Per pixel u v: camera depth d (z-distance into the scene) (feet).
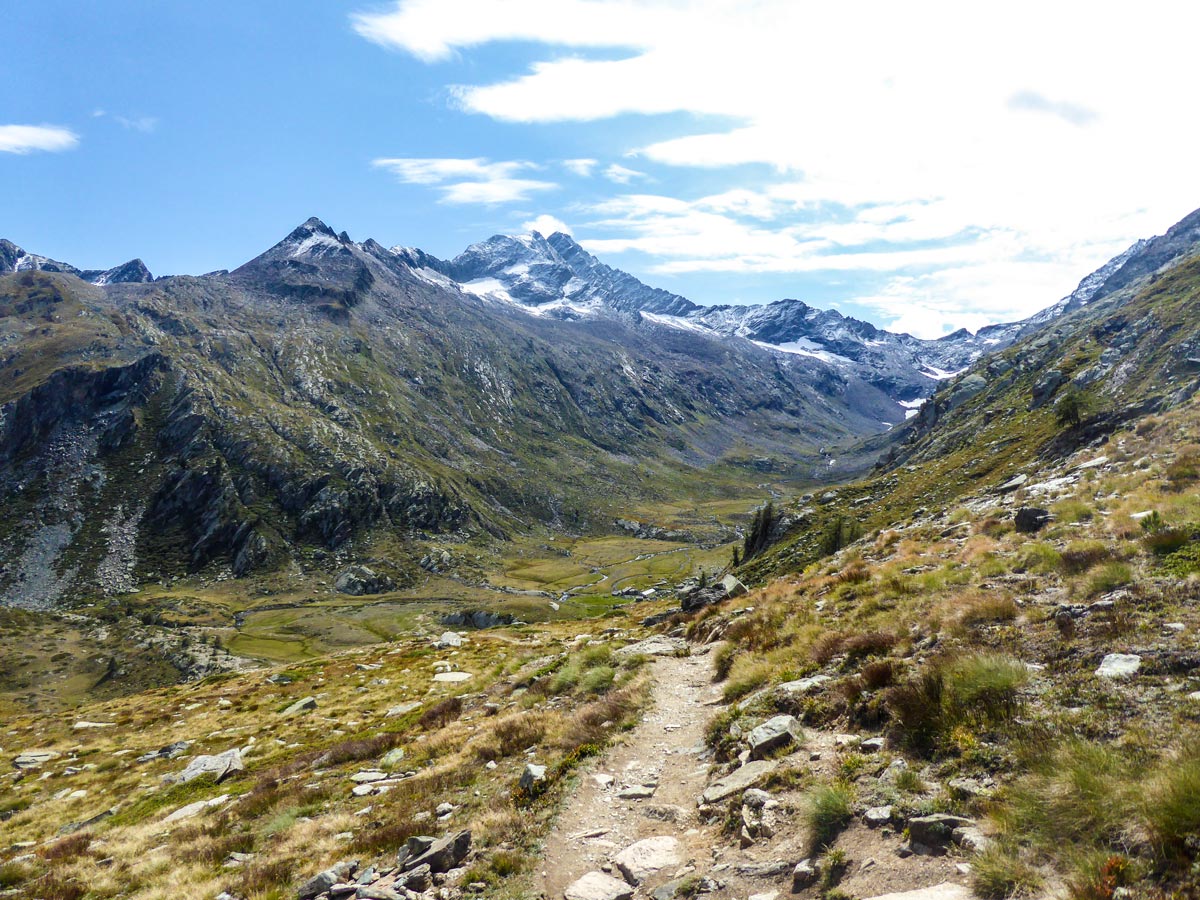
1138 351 414.21
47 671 556.51
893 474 490.08
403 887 39.29
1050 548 60.29
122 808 95.81
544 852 39.50
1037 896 23.20
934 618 52.75
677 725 58.39
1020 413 485.56
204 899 48.24
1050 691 35.45
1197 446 83.46
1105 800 24.98
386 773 73.41
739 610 99.91
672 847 36.91
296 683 186.39
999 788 29.25
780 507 465.47
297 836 56.85
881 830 29.96
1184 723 28.37
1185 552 46.37
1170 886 21.22
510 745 63.93
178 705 184.65
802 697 49.78
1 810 109.60
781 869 30.73
